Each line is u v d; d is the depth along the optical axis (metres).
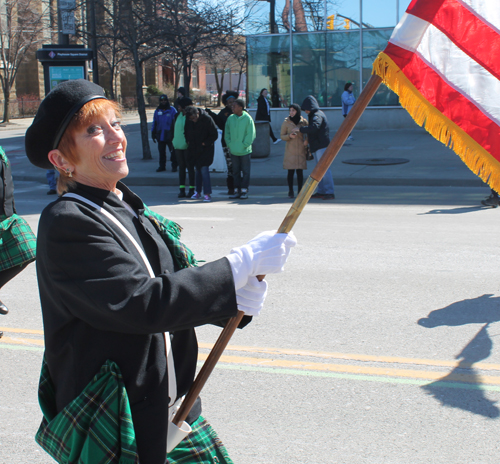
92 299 1.48
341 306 5.21
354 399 3.61
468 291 5.53
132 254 1.64
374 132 21.95
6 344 4.61
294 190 12.95
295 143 11.33
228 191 12.49
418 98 2.09
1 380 4.00
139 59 19.22
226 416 3.46
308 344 4.43
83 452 1.54
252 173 14.64
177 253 1.86
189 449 1.91
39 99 40.56
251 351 4.34
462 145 2.14
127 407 1.55
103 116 1.67
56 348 1.63
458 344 4.36
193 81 59.81
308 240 7.77
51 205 1.62
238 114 11.48
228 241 7.77
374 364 4.07
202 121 11.23
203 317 1.54
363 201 11.09
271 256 1.64
